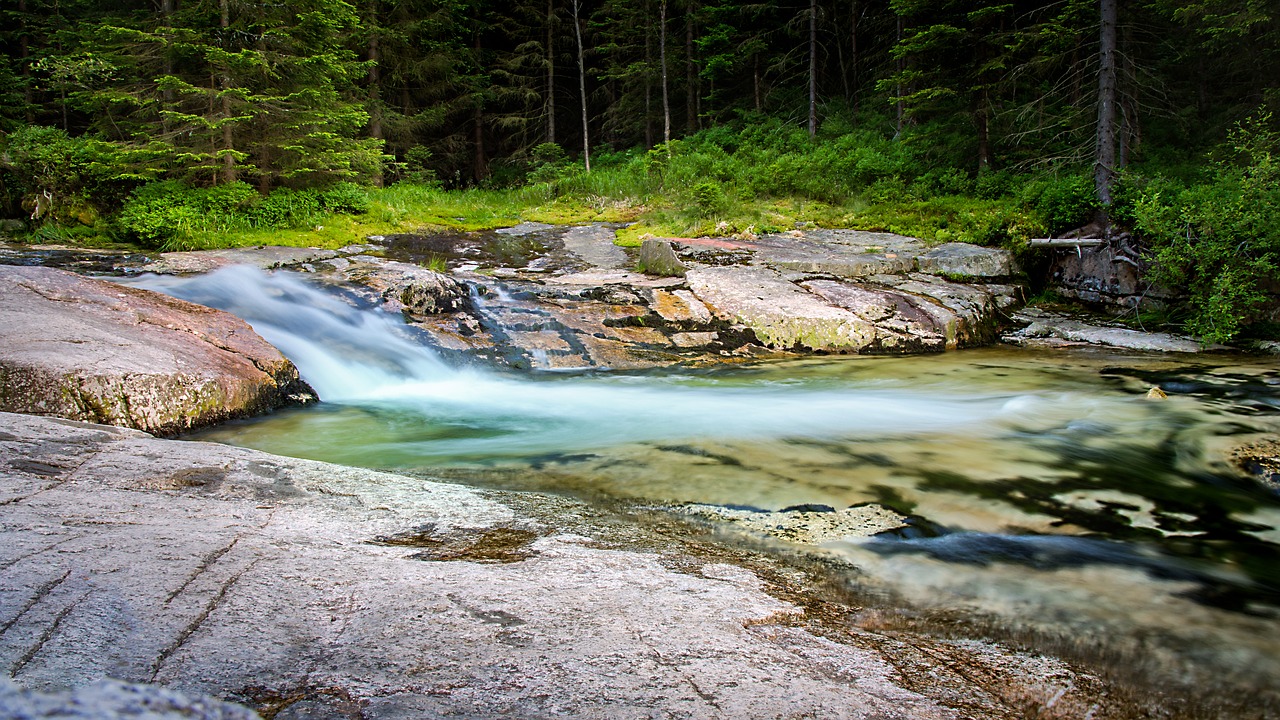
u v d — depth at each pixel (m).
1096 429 5.48
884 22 23.72
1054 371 8.19
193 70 13.87
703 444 5.00
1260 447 4.81
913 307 10.22
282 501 3.12
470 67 26.97
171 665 1.57
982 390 7.25
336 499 3.24
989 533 3.37
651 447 4.91
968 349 9.88
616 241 14.20
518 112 29.42
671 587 2.37
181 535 2.43
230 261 10.15
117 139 15.05
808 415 6.12
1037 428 5.57
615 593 2.24
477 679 1.61
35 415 4.09
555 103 31.19
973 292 11.14
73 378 4.60
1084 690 1.97
